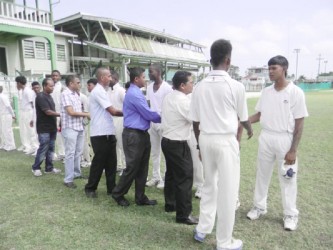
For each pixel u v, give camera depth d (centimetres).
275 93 350
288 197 352
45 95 534
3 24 1309
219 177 294
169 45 2838
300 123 339
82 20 1906
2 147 795
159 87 483
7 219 372
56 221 366
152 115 387
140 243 317
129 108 392
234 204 296
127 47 2133
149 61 2109
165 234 336
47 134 540
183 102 343
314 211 392
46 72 1745
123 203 411
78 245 313
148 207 411
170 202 393
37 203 421
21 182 511
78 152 534
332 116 1430
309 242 319
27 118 733
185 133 351
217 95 286
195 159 439
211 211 319
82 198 441
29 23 1414
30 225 356
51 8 1512
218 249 300
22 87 732
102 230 344
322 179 516
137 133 393
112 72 540
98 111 427
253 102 2291
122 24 2122
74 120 483
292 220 352
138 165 403
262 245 314
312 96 3228
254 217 373
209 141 294
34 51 1673
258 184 376
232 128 288
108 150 435
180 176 356
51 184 503
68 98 475
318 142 827
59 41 1838
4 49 1507
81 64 2011
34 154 725
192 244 317
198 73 3189
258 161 374
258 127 1116
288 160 346
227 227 296
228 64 294
